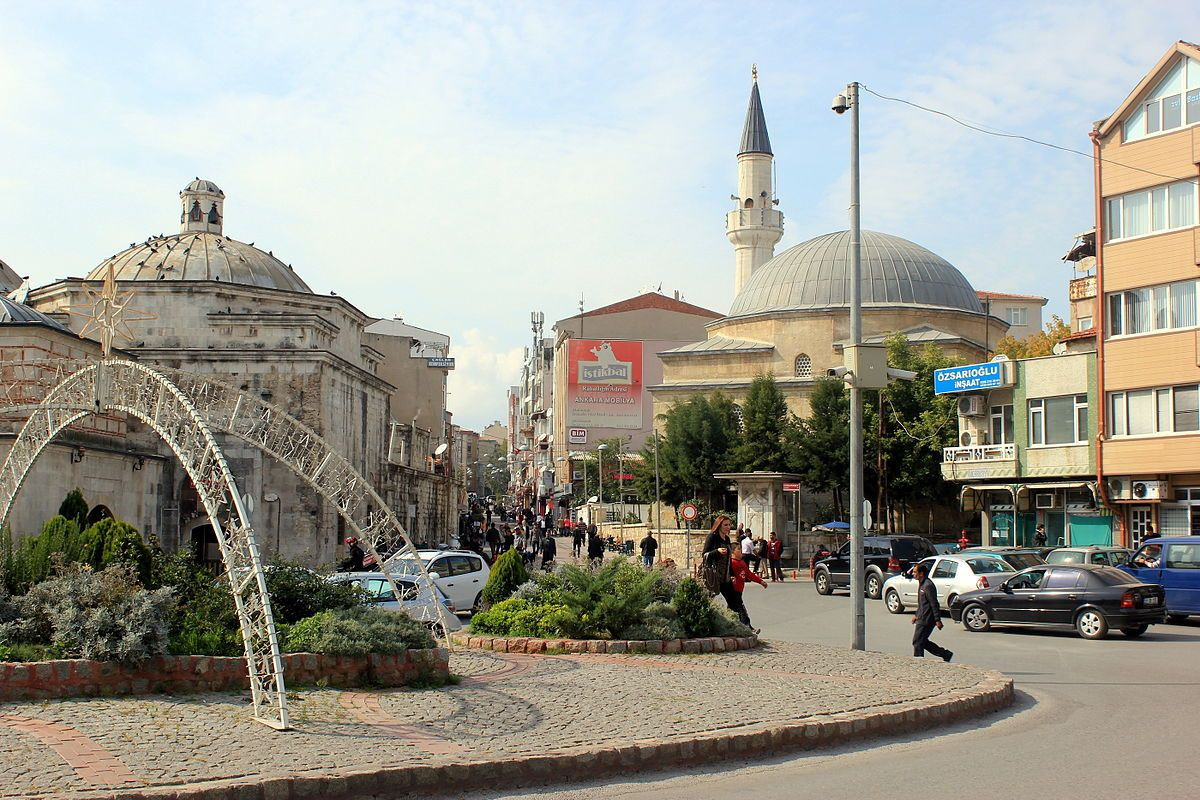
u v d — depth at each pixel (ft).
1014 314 338.13
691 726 37.65
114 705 39.09
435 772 31.22
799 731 37.81
